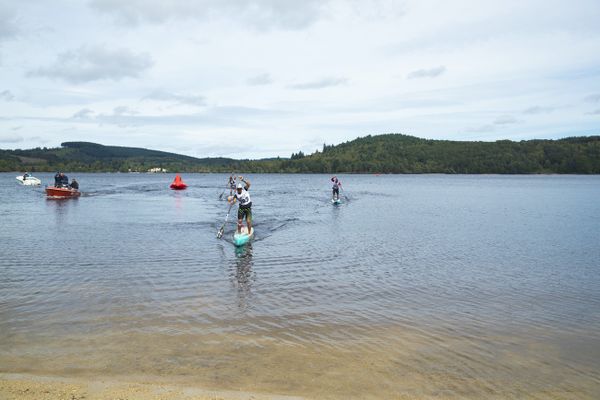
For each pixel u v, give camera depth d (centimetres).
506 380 601
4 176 11838
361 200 4153
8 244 1552
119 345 685
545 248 1588
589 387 586
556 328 794
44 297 921
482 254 1465
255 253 1421
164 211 2853
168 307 868
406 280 1112
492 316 852
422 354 675
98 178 12444
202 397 535
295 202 3844
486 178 14275
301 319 816
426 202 3916
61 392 539
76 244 1559
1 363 620
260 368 617
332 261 1318
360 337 736
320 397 544
